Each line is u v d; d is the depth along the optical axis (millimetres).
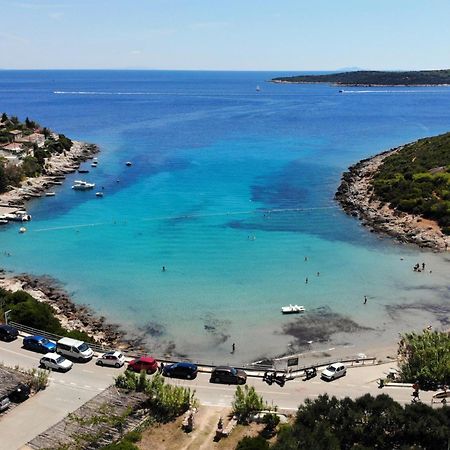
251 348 69250
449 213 115438
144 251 101875
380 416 44531
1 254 100250
